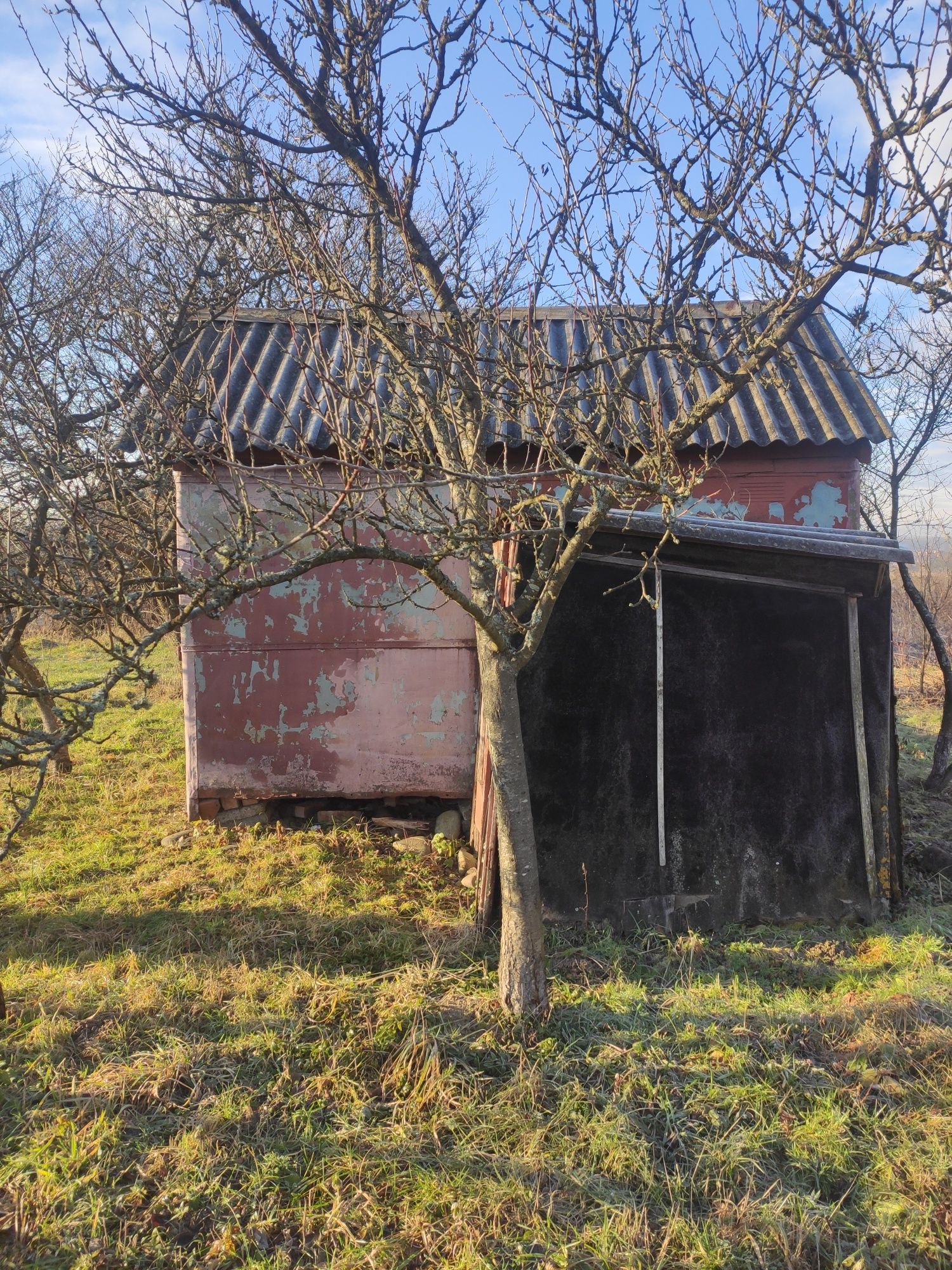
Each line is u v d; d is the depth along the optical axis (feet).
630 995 12.85
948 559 44.39
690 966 13.93
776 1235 8.82
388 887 17.26
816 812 15.55
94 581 8.82
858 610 15.75
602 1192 9.38
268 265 13.53
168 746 27.53
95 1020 12.32
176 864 18.48
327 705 20.11
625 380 9.72
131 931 15.53
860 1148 10.00
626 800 15.47
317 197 13.67
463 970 13.53
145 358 12.25
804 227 9.02
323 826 20.38
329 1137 10.14
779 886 15.42
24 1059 11.49
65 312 15.76
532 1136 10.08
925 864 17.84
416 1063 11.16
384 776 20.24
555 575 11.10
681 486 8.74
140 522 9.93
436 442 11.21
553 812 15.43
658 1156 9.94
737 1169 9.67
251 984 13.17
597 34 9.67
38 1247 8.64
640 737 15.57
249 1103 10.63
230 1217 9.07
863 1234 8.93
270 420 18.17
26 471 11.16
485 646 11.93
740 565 15.69
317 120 10.03
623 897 15.28
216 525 18.81
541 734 15.51
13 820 21.25
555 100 9.93
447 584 10.08
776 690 15.69
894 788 15.98
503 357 9.66
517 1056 11.39
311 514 11.80
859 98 8.43
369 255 12.21
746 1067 11.23
